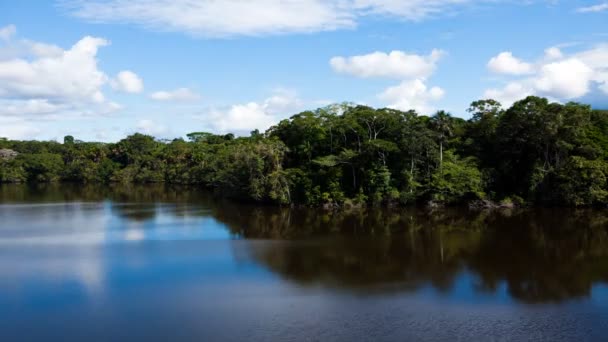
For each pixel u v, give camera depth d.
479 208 77.94
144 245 51.38
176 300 33.69
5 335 28.28
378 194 82.12
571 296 34.59
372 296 34.56
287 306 32.44
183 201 98.25
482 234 57.19
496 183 83.12
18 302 33.50
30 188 138.62
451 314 31.09
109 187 142.25
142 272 40.62
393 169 85.00
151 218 72.75
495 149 86.62
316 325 29.23
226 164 109.94
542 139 77.19
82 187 142.88
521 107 79.06
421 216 72.56
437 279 38.75
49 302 33.47
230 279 38.59
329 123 92.31
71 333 28.48
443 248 49.88
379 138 89.00
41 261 44.31
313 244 52.16
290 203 85.62
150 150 177.12
